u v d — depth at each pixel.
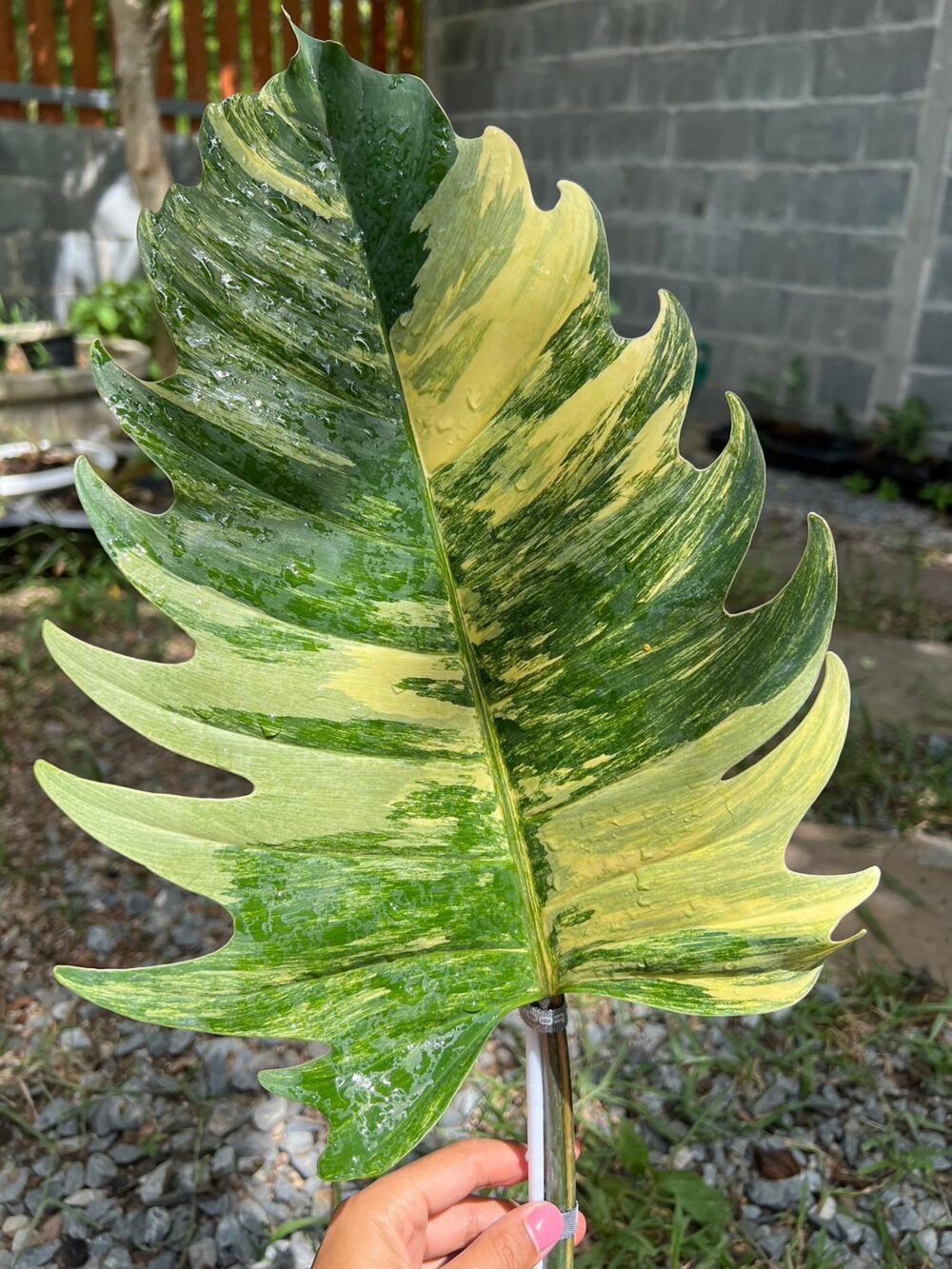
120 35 2.07
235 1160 0.92
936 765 1.47
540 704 0.33
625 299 3.43
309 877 0.32
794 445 2.94
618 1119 0.95
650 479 0.33
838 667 0.32
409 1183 0.54
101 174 3.04
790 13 2.74
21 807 1.41
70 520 2.07
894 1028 1.03
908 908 1.19
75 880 1.27
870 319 2.83
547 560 0.33
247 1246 0.84
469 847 0.33
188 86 3.17
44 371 2.36
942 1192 0.88
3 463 2.22
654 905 0.33
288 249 0.31
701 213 3.13
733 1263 0.82
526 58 3.44
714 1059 0.99
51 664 1.76
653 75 3.11
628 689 0.33
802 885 0.32
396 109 0.31
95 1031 1.06
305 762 0.33
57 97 2.96
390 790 0.33
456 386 0.32
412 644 0.33
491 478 0.32
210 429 0.31
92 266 3.11
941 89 2.52
